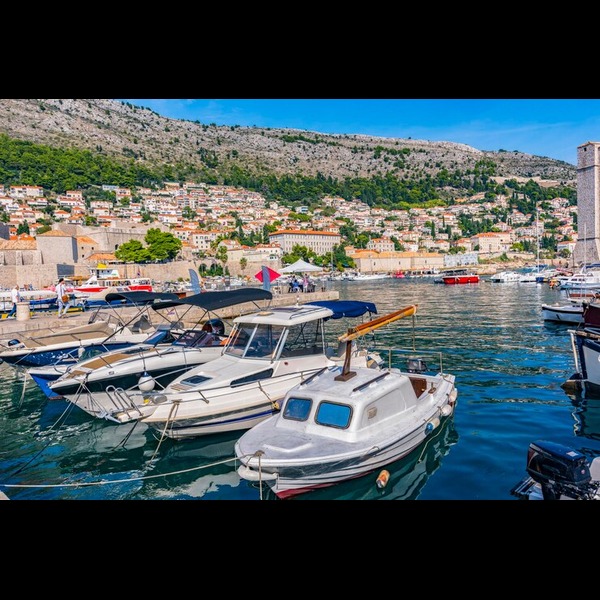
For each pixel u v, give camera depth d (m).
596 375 11.88
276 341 10.96
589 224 94.56
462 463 8.26
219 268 127.38
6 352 14.59
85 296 34.97
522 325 25.56
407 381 8.98
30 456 9.68
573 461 5.61
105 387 11.43
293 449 7.36
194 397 9.70
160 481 8.30
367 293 59.81
